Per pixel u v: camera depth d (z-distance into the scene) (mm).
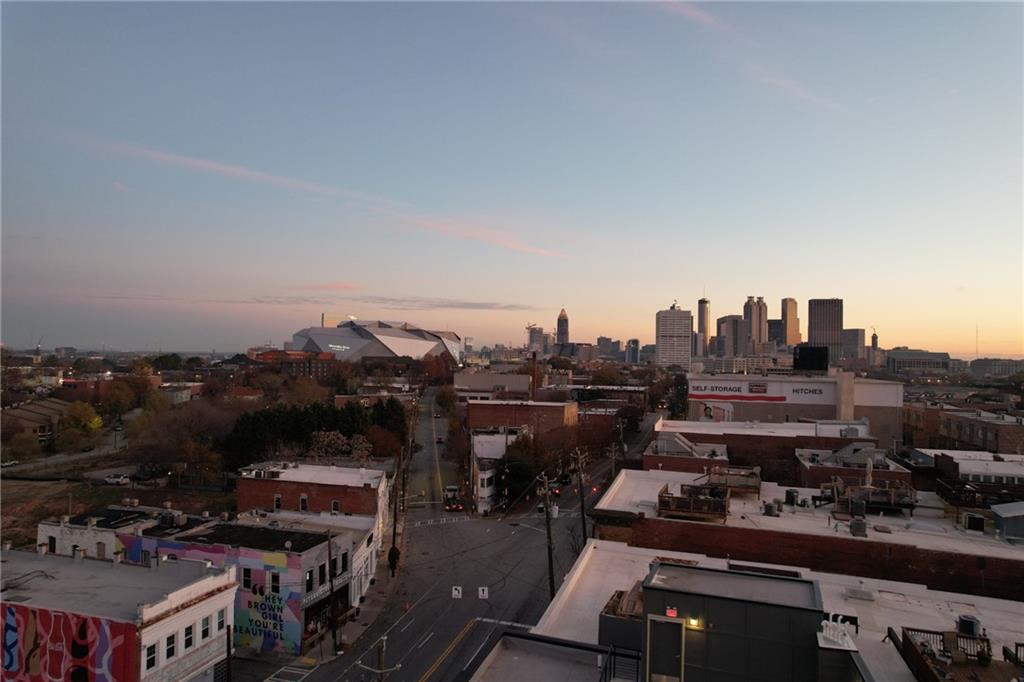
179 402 144500
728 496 34094
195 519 52250
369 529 52625
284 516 56562
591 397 162250
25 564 38156
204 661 34375
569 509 74812
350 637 42062
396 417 104812
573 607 22797
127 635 30531
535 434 88312
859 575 26844
